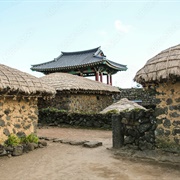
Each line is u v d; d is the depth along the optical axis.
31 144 6.97
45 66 30.72
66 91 14.73
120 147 6.77
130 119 6.57
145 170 4.92
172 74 5.18
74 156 6.28
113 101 22.66
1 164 5.52
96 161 5.73
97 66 25.62
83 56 31.59
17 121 7.00
